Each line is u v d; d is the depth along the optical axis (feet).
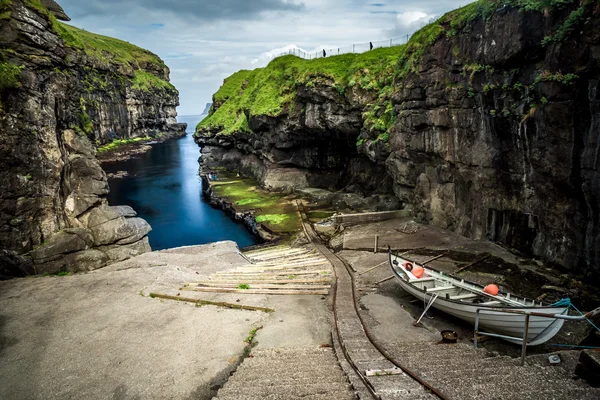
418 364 31.48
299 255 80.23
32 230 71.36
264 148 171.73
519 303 41.09
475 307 39.04
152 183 203.31
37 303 51.90
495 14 63.26
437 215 88.79
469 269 62.54
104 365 36.50
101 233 81.10
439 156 84.74
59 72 80.43
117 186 195.62
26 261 68.33
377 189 130.52
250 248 95.61
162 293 54.29
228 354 37.60
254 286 57.11
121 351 38.86
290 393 26.22
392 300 51.93
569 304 34.96
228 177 193.57
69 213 80.89
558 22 53.16
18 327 44.83
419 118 87.61
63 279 61.98
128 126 390.63
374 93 114.73
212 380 33.50
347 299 50.70
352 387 26.76
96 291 56.03
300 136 149.59
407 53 94.79
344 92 121.80
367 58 122.31
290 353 36.29
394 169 103.45
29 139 70.79
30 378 34.76
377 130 109.50
